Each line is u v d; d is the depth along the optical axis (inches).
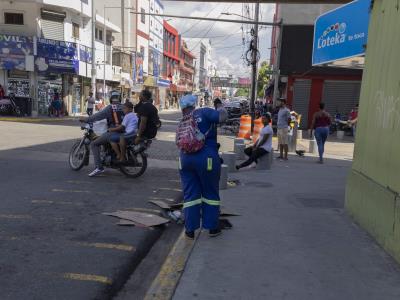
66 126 845.2
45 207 259.4
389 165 192.7
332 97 1059.3
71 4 1109.7
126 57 1691.7
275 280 160.2
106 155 361.1
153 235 222.4
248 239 206.2
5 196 281.7
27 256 184.1
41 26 1085.8
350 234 216.7
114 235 216.5
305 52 1043.3
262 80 2987.2
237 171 420.8
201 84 4215.1
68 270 172.6
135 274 179.3
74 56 1118.4
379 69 214.4
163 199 295.6
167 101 2561.5
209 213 205.6
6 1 1044.5
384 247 193.8
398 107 184.5
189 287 153.6
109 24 1416.1
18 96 1061.8
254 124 746.2
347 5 329.7
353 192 246.8
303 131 1051.9
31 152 479.2
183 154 202.2
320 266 174.2
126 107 356.5
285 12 1040.8
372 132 219.0
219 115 199.3
